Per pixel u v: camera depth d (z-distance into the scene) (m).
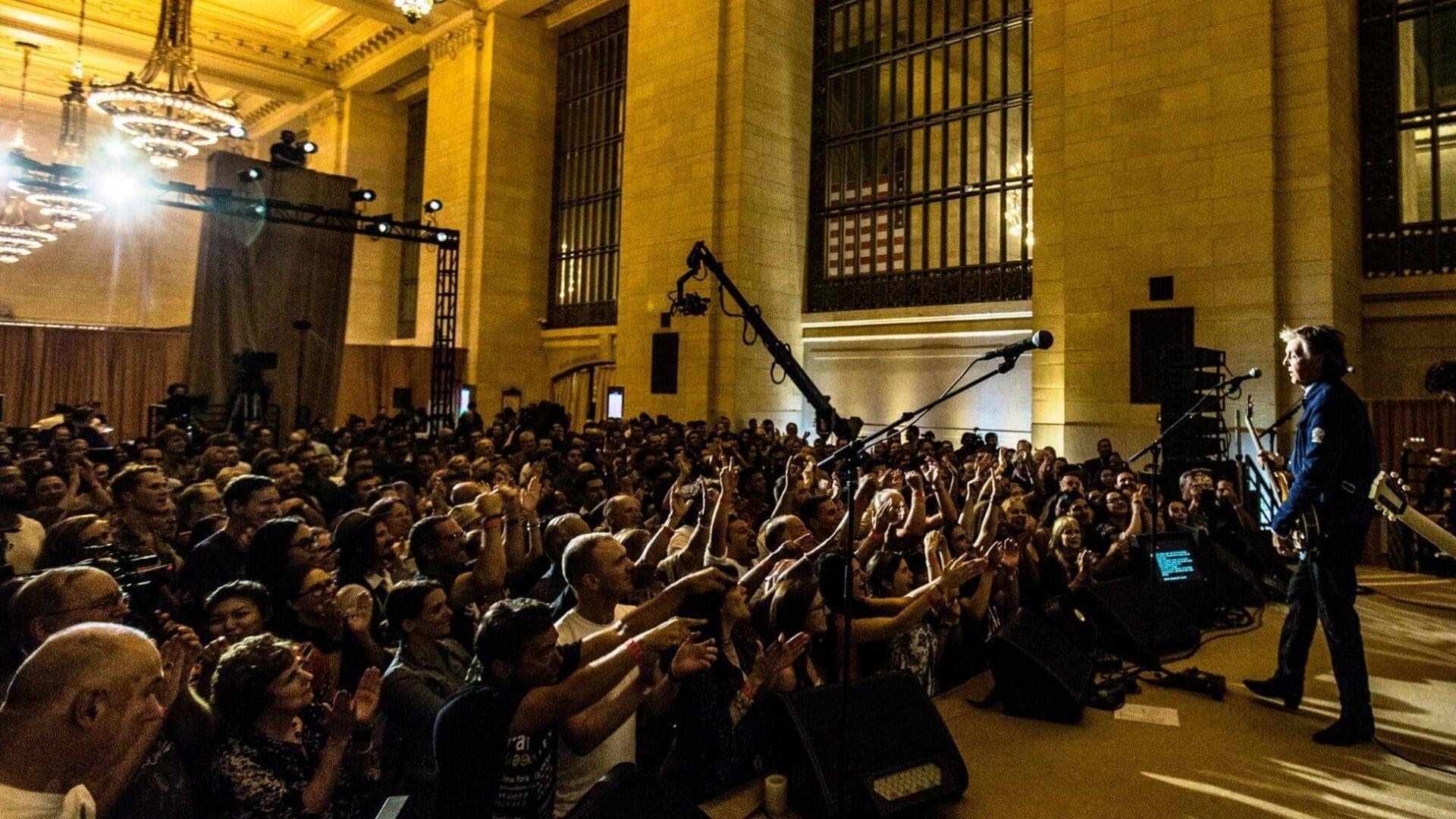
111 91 12.51
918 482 5.35
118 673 1.82
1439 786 3.57
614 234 20.62
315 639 3.45
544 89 22.27
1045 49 13.05
